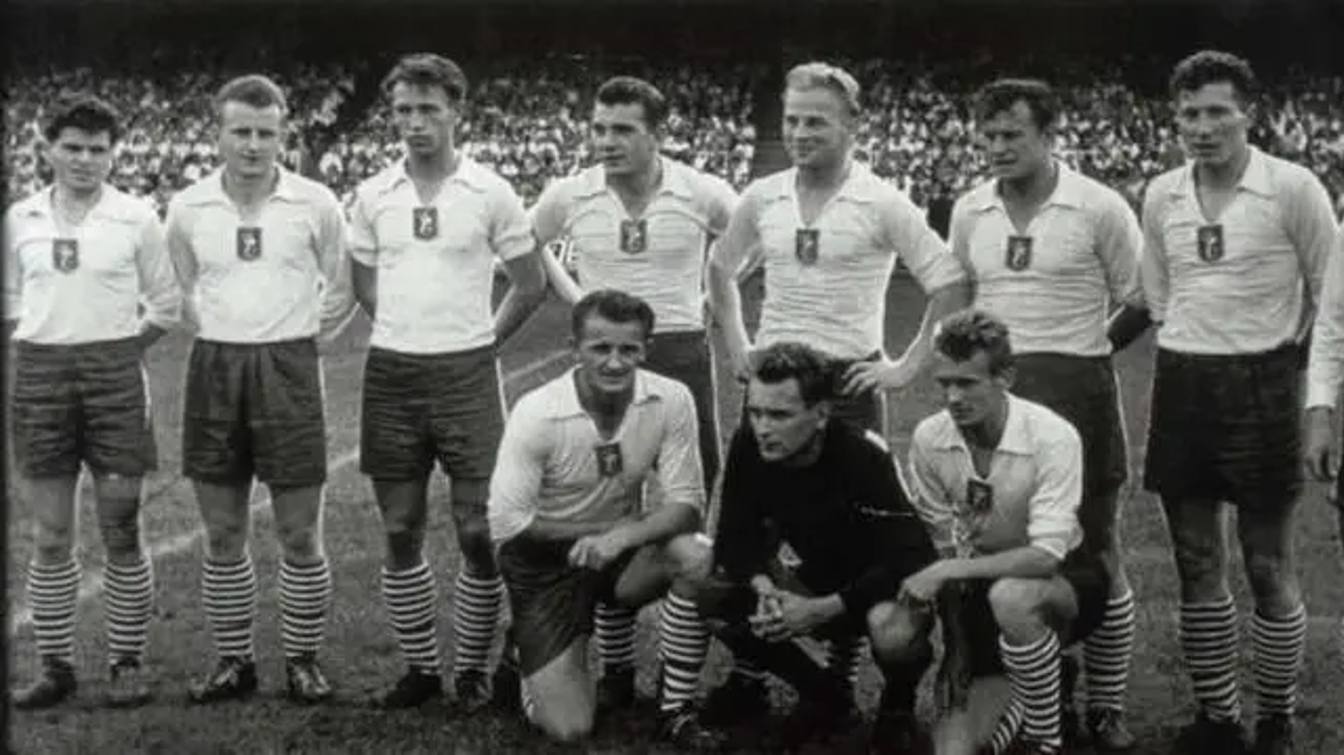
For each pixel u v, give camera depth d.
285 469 5.72
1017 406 5.18
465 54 24.52
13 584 7.17
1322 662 6.37
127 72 23.97
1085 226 5.41
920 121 24.22
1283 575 5.33
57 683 5.81
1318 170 22.95
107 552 5.90
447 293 5.72
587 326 5.30
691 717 5.39
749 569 5.28
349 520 8.91
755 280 19.31
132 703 5.78
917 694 5.91
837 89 5.69
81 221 5.65
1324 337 4.91
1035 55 24.33
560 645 5.45
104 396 5.70
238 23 24.30
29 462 5.71
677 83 24.48
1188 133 5.08
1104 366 5.52
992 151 5.39
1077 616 5.23
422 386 5.73
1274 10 23.14
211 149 24.22
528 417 5.47
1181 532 5.38
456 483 5.79
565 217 6.27
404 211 5.74
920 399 12.79
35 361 5.67
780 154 24.78
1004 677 5.21
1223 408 5.19
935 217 23.98
